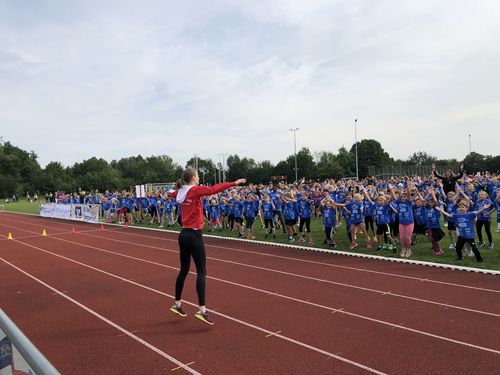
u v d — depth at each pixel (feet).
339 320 20.49
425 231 39.60
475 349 16.60
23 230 73.36
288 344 17.71
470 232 31.94
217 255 40.22
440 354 16.25
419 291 25.11
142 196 79.36
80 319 22.11
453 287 25.68
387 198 38.99
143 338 18.98
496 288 25.07
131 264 37.24
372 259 35.45
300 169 279.90
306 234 52.70
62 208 98.84
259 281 28.99
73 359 17.01
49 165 355.97
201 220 19.06
